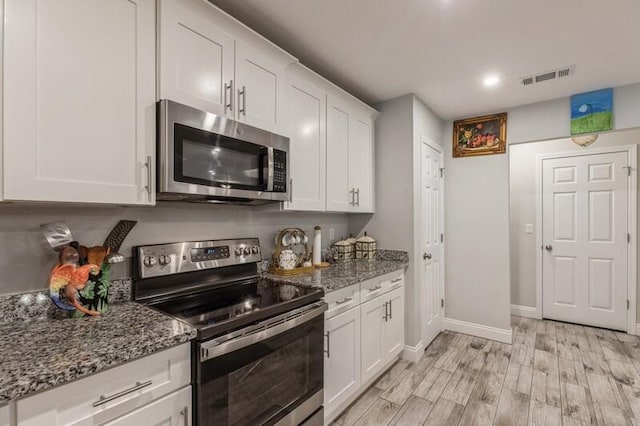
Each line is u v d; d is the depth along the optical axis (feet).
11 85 3.14
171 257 5.23
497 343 10.27
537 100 9.53
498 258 10.47
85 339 3.33
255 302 4.90
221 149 4.96
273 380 4.60
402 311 8.88
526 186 13.07
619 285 11.38
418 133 9.38
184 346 3.63
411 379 8.00
